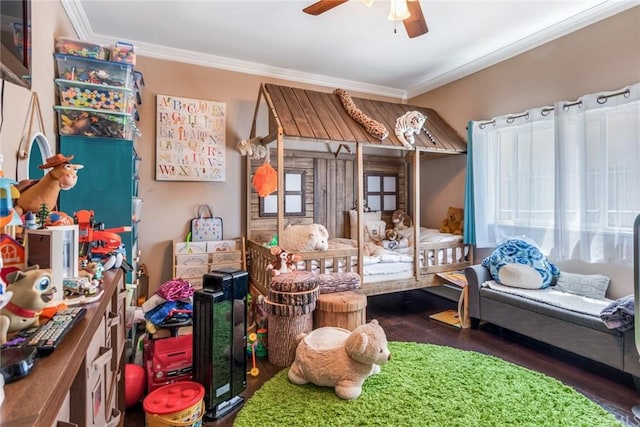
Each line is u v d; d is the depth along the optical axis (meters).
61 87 2.29
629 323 2.12
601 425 1.75
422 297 4.30
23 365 0.64
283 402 1.95
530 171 3.19
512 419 1.80
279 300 2.44
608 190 2.63
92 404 0.98
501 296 2.92
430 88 4.50
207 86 3.75
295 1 2.66
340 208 4.46
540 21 2.98
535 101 3.29
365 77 4.34
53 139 2.23
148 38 3.29
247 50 3.56
